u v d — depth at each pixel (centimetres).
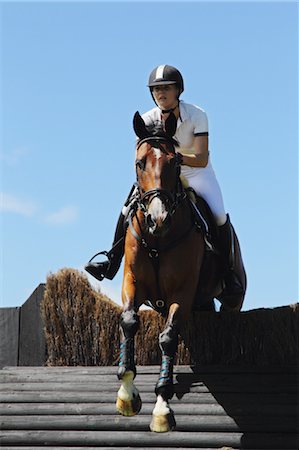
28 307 1095
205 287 905
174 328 793
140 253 819
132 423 835
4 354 1089
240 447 800
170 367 776
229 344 935
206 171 934
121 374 770
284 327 920
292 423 811
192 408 841
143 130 825
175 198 802
